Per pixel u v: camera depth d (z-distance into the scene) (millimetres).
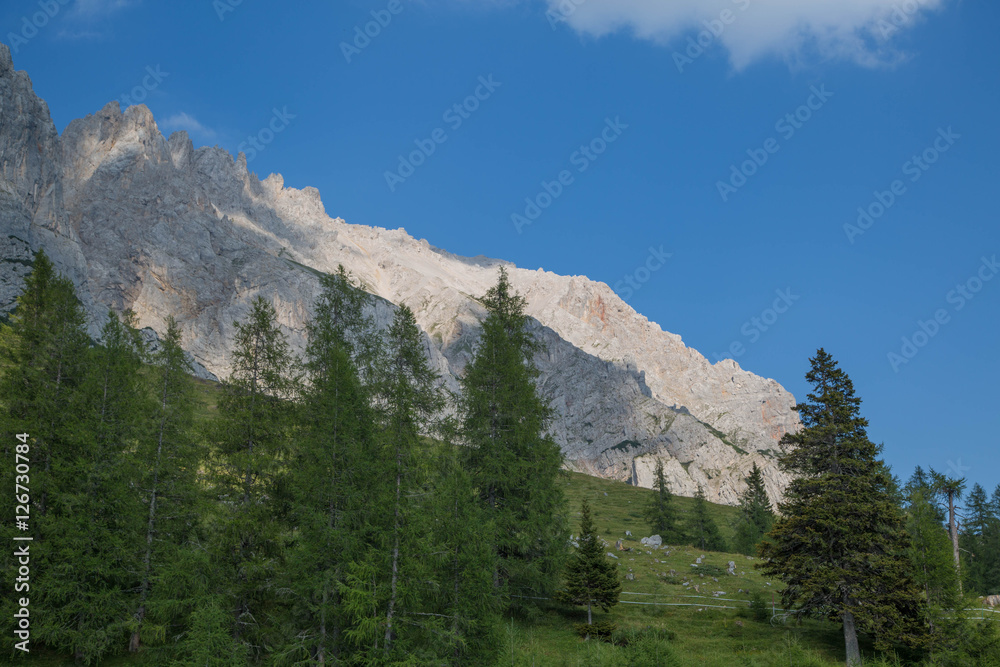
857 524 34281
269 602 27844
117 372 30734
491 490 35469
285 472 28688
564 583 41625
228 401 29500
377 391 29594
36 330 31938
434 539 26422
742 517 102875
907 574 33219
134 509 28078
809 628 37438
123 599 27219
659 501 91688
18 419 28828
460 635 24375
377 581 25406
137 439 29500
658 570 51688
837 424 37031
